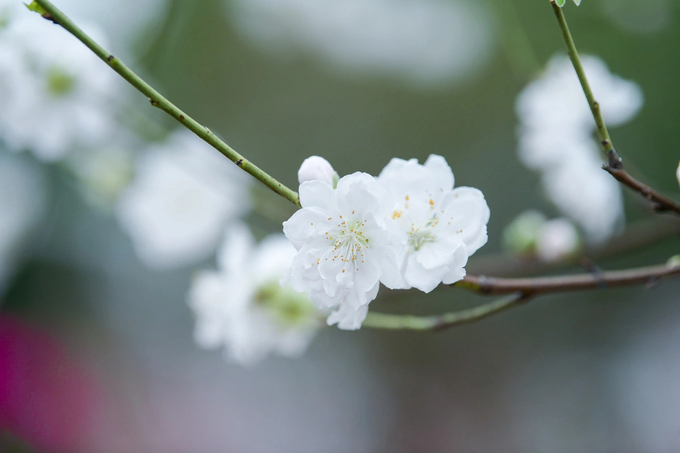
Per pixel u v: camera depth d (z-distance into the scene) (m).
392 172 0.64
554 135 0.81
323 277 0.62
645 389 1.63
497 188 1.70
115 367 1.73
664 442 1.54
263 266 0.75
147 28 1.59
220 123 1.82
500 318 1.87
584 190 0.80
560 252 0.79
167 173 0.93
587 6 1.28
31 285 1.61
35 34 0.79
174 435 1.74
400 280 0.62
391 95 1.84
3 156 1.39
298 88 1.86
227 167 0.89
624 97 0.79
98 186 0.99
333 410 1.90
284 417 1.88
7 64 0.79
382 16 1.75
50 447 1.41
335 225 0.62
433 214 0.64
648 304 1.69
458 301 1.68
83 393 1.54
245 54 1.79
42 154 0.85
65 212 1.58
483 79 1.72
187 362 1.91
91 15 1.34
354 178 0.62
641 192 0.64
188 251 0.96
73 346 1.64
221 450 1.75
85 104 0.83
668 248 1.37
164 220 0.94
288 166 1.88
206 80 1.77
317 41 1.81
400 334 1.97
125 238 1.73
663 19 1.29
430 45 1.74
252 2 1.74
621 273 0.67
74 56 0.81
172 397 1.81
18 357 1.45
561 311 1.79
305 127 1.89
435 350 1.95
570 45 0.63
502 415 1.79
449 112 1.78
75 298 1.70
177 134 0.90
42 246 1.59
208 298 0.76
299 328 0.75
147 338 1.88
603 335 1.74
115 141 1.00
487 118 1.73
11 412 1.37
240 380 1.93
